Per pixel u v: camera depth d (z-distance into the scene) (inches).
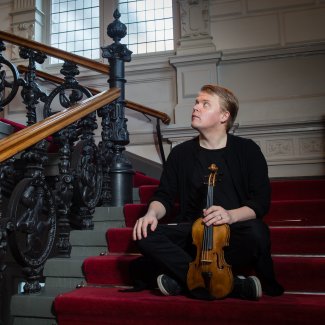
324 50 210.1
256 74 219.0
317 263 80.0
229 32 228.8
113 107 131.0
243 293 70.5
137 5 259.8
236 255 72.9
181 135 217.2
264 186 78.8
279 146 207.6
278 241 92.4
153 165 224.4
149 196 129.6
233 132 212.4
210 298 70.0
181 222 83.9
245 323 67.5
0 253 73.6
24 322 84.4
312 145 203.3
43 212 97.1
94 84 241.9
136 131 229.1
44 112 136.6
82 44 267.1
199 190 83.0
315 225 103.3
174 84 231.5
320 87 209.3
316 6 217.9
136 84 237.5
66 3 273.1
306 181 122.7
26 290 87.0
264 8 225.3
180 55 226.4
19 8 266.7
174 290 74.4
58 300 77.4
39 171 87.8
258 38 223.8
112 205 124.5
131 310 72.7
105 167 126.6
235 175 81.9
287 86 213.6
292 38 218.7
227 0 232.2
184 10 236.5
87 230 107.8
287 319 65.9
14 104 247.6
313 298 73.4
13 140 77.4
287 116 208.7
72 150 112.5
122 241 101.0
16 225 80.3
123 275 88.5
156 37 252.2
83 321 76.3
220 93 86.3
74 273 94.4
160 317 71.4
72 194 101.4
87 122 115.3
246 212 72.7
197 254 70.9
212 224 70.0
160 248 73.3
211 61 222.8
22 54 131.9
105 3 263.0
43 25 271.3
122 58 135.9
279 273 81.5
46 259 89.4
